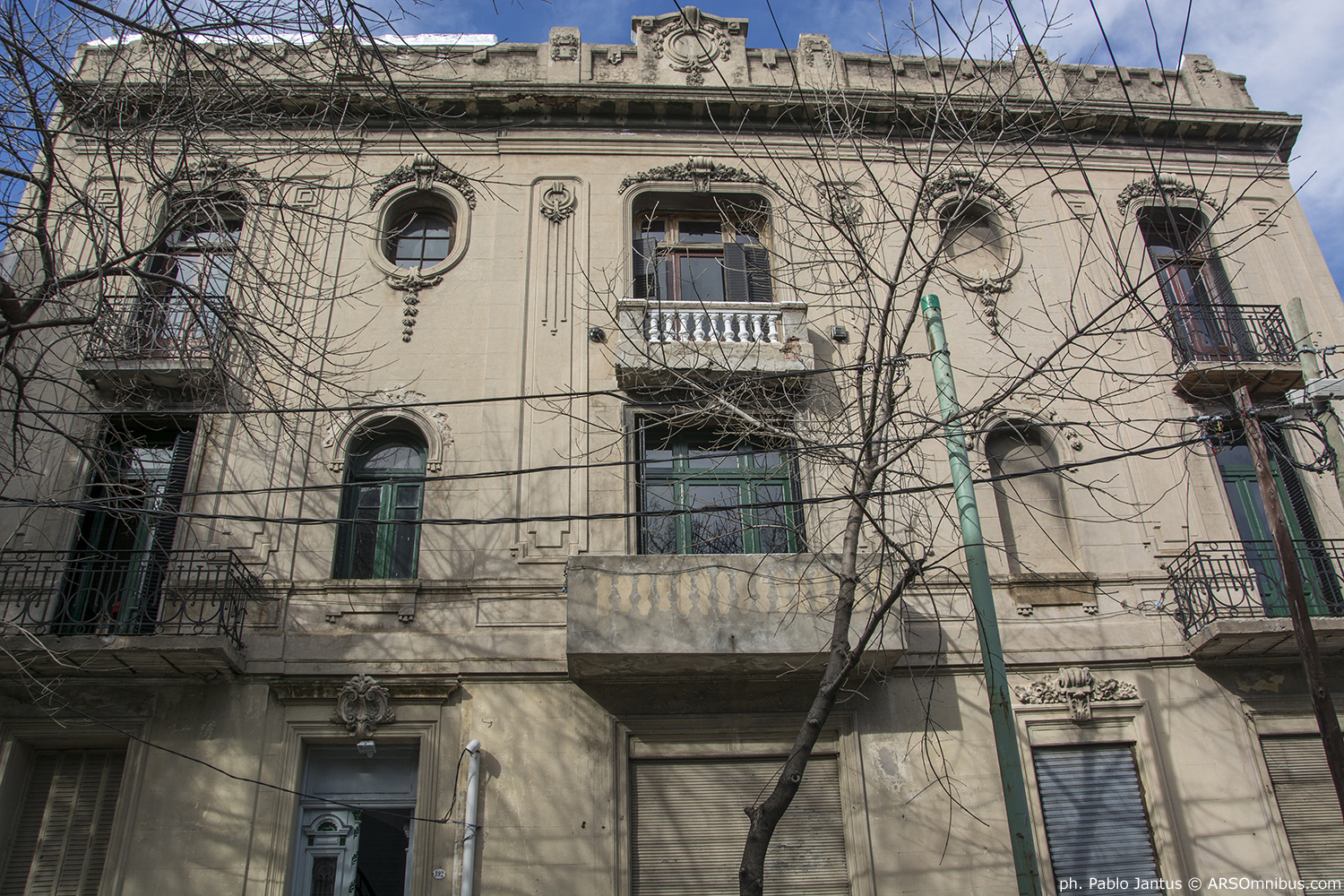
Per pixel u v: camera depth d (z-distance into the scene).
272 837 10.64
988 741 11.73
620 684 11.73
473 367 13.69
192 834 10.54
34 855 10.69
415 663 11.57
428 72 15.84
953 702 11.91
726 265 14.45
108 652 10.52
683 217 15.75
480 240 14.73
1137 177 16.02
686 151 15.77
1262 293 15.21
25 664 10.41
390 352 13.70
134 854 10.41
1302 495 13.74
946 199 15.50
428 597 12.07
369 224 14.66
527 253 14.67
